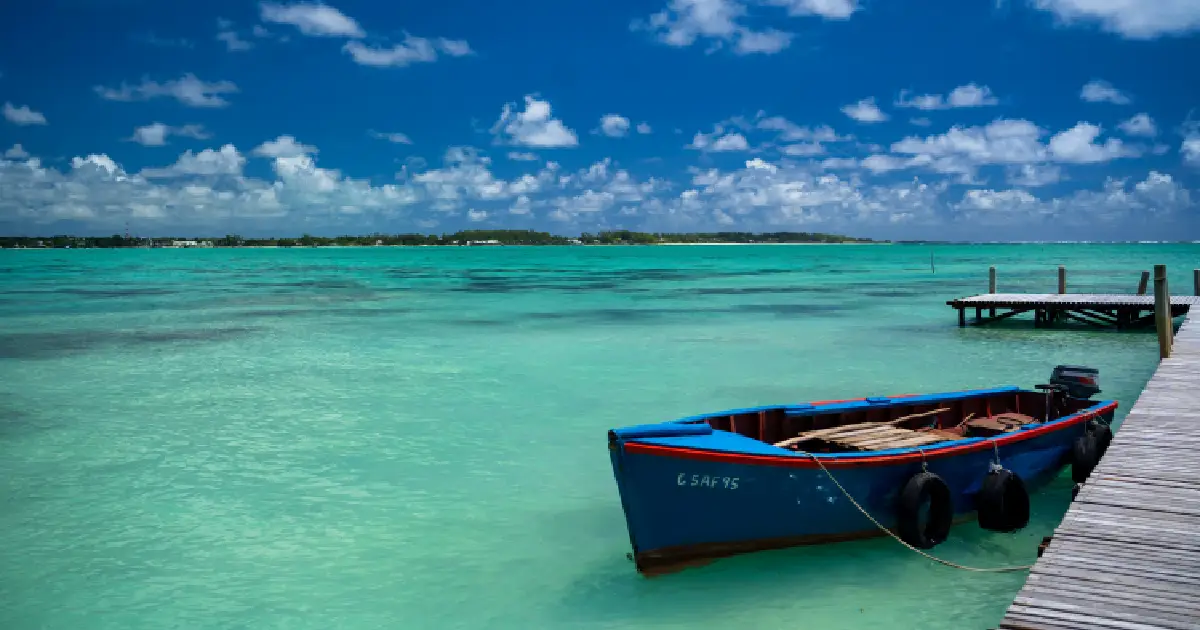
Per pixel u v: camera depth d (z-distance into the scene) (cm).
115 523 1225
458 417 1894
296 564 1077
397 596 982
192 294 6291
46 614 942
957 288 6519
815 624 895
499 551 1115
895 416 1305
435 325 3828
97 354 2905
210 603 968
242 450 1619
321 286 7456
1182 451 1066
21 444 1664
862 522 1050
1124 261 13138
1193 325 2550
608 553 1105
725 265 13300
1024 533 1128
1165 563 725
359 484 1406
